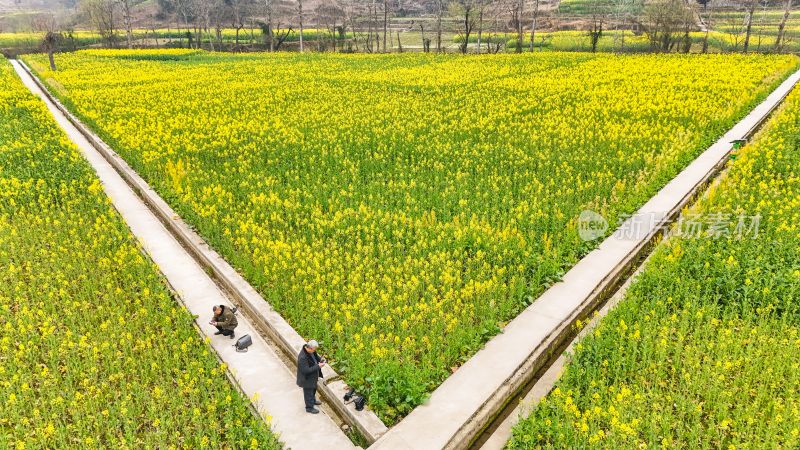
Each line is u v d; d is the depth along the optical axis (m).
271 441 8.77
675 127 26.20
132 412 9.50
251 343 11.47
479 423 9.44
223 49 99.12
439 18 78.44
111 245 15.83
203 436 9.02
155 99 38.88
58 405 9.66
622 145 23.39
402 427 9.20
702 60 49.91
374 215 17.23
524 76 45.19
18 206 18.69
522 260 14.52
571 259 14.59
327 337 11.48
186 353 11.14
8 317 12.26
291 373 10.80
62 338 11.51
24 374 10.53
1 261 14.66
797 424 8.70
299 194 19.34
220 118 32.06
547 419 9.01
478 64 54.38
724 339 10.70
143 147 25.48
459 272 13.74
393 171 21.70
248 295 13.35
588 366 10.24
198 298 13.33
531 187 18.83
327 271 14.36
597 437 8.46
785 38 77.75
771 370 9.94
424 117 30.88
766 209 16.11
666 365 10.61
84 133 30.55
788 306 11.73
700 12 100.19
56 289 13.23
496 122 29.50
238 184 20.66
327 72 52.00
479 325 11.88
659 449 8.59
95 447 8.97
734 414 9.32
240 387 10.18
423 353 11.03
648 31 77.81
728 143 24.11
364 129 28.27
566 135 25.52
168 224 18.28
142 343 11.10
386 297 12.53
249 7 126.94
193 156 24.25
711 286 12.78
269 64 60.34
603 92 36.09
